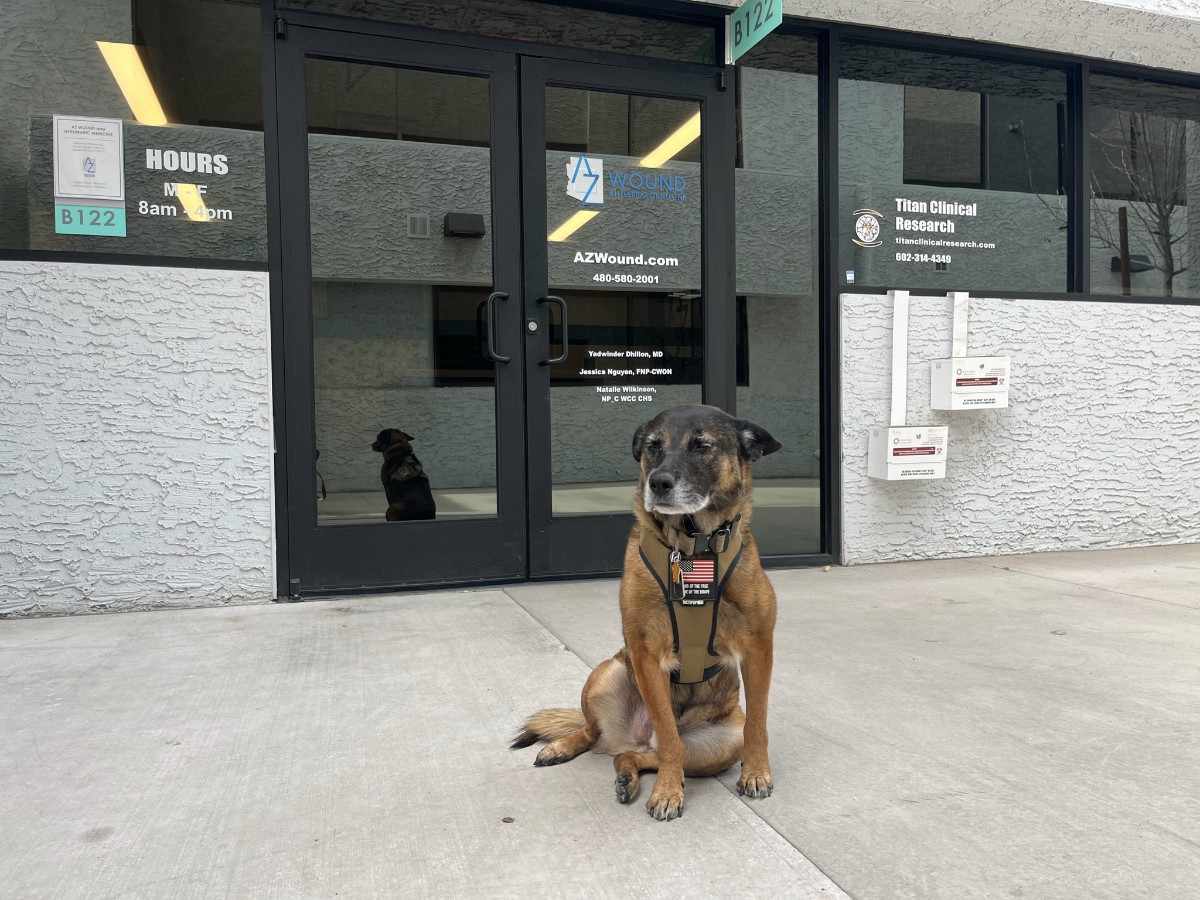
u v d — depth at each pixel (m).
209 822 2.32
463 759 2.75
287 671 3.56
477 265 5.10
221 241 4.65
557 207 5.25
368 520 4.92
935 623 4.39
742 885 2.04
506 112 5.11
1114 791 2.53
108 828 2.29
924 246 6.16
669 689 2.66
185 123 4.59
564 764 2.74
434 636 4.06
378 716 3.09
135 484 4.46
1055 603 4.80
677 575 2.44
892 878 2.06
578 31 5.26
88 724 2.99
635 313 5.45
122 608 4.47
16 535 4.32
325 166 4.82
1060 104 6.50
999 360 5.87
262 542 4.67
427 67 4.94
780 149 5.81
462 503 5.10
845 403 5.79
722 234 5.59
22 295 4.27
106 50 4.51
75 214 4.45
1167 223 6.84
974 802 2.46
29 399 4.30
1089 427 6.35
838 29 5.79
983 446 6.11
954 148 6.22
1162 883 2.03
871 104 5.99
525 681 3.45
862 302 5.80
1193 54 6.29
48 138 4.43
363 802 2.45
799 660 3.79
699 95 5.51
